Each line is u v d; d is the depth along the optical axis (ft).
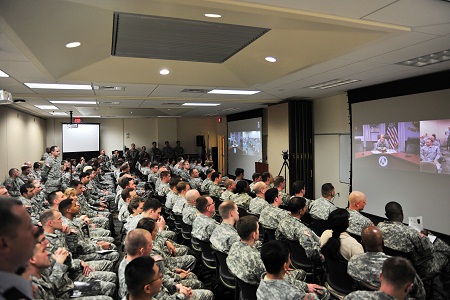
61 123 50.75
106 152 53.83
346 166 26.76
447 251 11.05
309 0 8.28
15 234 3.02
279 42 13.32
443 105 17.70
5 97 17.06
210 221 12.03
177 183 19.10
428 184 18.81
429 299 10.57
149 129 55.93
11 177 22.71
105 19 10.85
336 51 13.08
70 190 14.66
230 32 12.39
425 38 11.60
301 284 8.00
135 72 18.02
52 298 7.77
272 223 13.16
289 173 30.81
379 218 22.44
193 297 9.17
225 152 50.90
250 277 7.91
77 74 17.47
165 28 11.90
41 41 11.48
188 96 27.27
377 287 7.34
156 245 10.12
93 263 11.62
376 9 8.91
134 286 5.86
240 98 29.25
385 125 21.53
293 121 30.91
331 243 9.11
